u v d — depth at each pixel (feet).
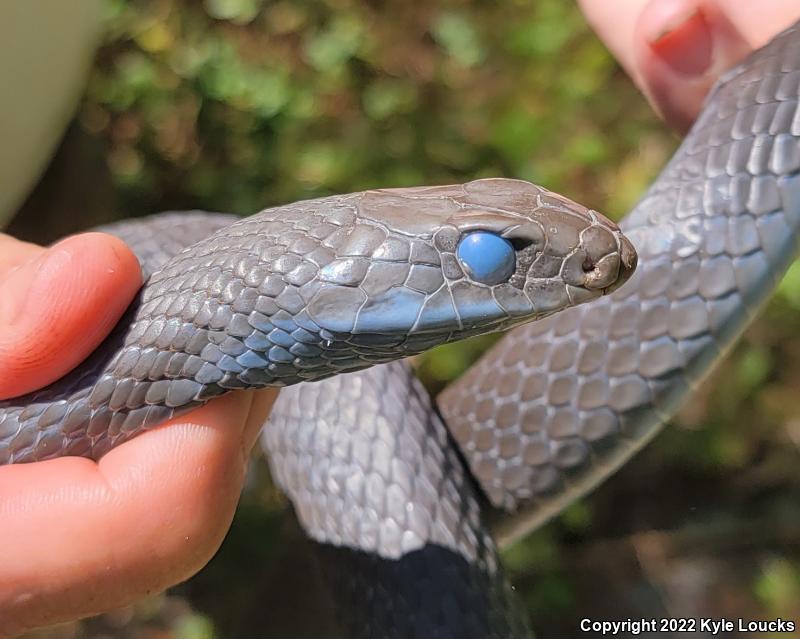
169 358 0.53
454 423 0.67
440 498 0.62
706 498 1.11
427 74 1.25
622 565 1.07
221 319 0.52
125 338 0.54
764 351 1.10
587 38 1.24
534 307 0.51
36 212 1.02
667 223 0.61
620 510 1.11
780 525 1.09
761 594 1.05
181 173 1.20
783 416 1.10
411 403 0.65
